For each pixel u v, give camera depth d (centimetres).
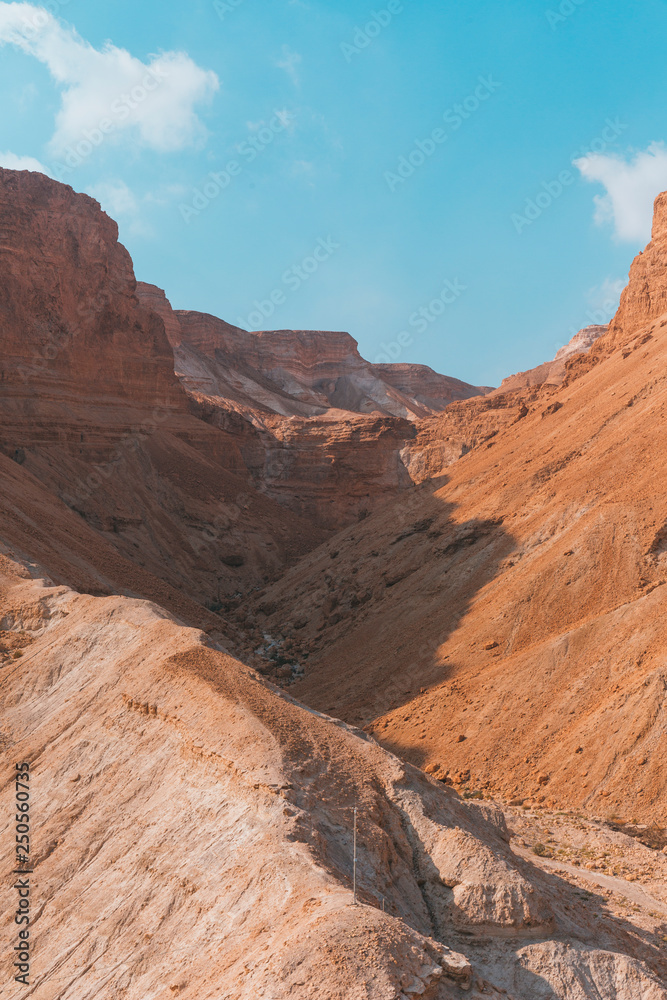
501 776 3156
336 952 1252
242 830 1706
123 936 1680
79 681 2594
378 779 1973
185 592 7669
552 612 4050
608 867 2353
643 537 4019
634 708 3000
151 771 2064
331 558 7338
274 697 2195
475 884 1645
